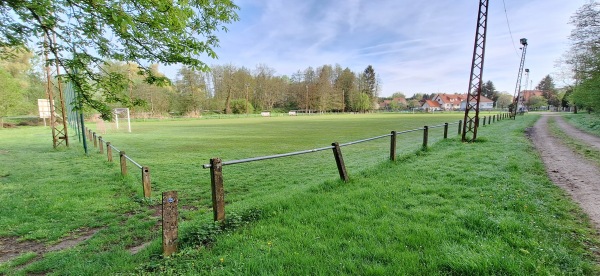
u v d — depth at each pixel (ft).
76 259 10.89
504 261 8.51
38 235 13.94
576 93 91.76
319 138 60.13
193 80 189.88
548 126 76.18
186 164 33.12
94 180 24.97
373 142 50.75
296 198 15.70
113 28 15.79
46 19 15.01
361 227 11.55
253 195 20.45
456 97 361.92
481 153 29.84
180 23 14.55
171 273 8.80
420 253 9.37
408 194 16.11
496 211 12.88
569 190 16.98
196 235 11.25
